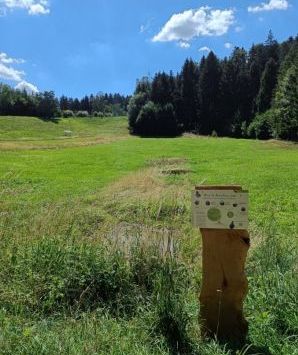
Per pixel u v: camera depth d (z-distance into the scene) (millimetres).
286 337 4594
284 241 8461
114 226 9820
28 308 5375
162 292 5141
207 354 4355
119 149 50656
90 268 5887
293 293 5109
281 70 85562
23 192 18531
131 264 6074
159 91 108500
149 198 11906
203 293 4777
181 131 106688
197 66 109375
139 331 4801
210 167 31078
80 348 4289
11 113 149750
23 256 6242
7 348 4238
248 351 4414
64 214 8812
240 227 4645
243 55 106250
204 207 4707
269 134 82188
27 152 47406
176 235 7547
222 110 103438
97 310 5328
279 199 16531
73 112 171875
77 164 34219
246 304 5266
